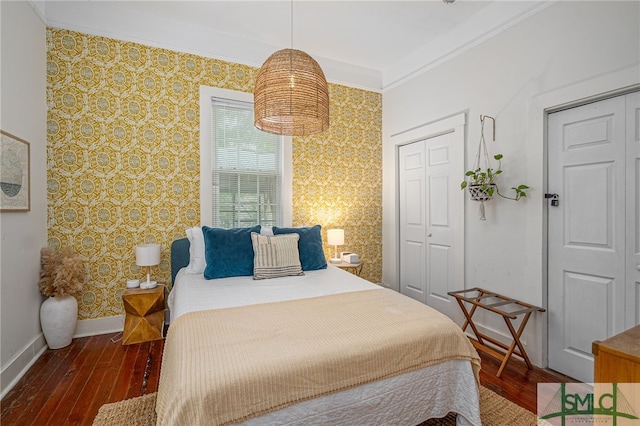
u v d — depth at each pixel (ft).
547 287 7.77
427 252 11.55
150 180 9.80
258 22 9.89
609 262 6.70
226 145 10.93
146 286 9.16
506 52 8.57
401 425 4.77
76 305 8.70
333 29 10.25
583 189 7.13
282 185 11.68
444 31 10.33
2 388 6.37
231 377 3.72
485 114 9.16
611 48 6.49
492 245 8.97
